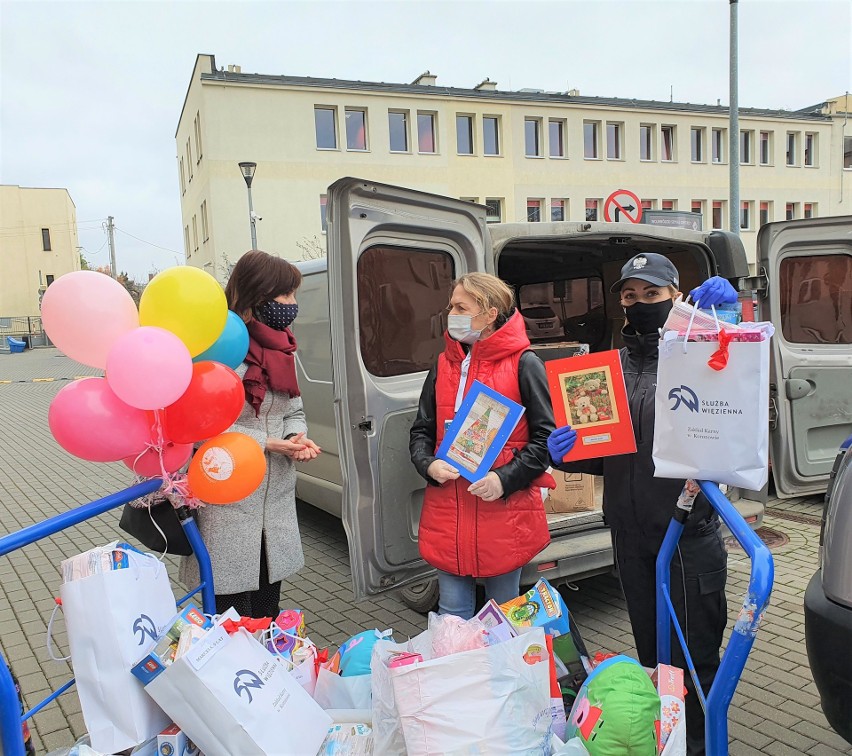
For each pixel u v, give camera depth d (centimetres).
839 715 197
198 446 243
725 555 221
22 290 4753
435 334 338
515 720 171
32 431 1172
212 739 167
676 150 3072
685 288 500
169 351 179
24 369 2603
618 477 226
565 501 386
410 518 306
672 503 215
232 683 172
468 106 2716
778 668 318
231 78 2378
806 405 500
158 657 170
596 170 2941
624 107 2930
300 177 2503
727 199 3189
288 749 174
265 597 267
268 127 2447
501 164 2788
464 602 266
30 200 4756
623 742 177
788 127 3278
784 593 399
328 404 454
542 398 247
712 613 218
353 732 189
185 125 2944
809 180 3372
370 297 303
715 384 172
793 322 505
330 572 466
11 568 497
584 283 612
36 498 711
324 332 454
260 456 215
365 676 213
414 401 310
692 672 190
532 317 665
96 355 191
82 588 173
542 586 222
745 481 172
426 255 332
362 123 2608
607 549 346
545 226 379
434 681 171
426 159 2672
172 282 193
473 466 241
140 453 199
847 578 195
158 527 216
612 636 357
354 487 285
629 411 213
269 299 253
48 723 297
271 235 2480
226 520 244
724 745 164
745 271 456
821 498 585
